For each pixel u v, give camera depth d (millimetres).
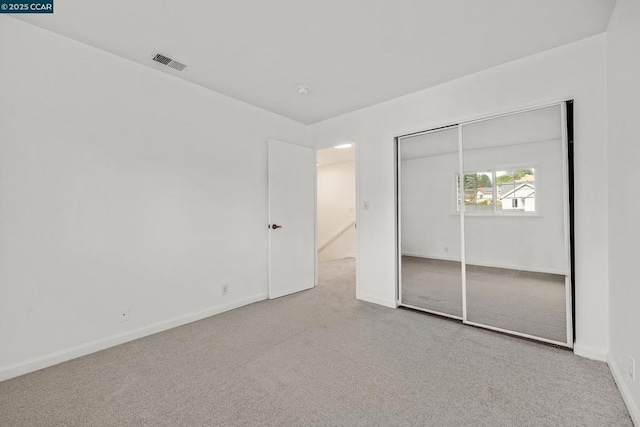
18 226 1822
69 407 1521
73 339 2039
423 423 1389
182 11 1752
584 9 1734
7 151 1783
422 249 3074
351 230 6574
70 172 2027
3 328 1771
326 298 3467
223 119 3010
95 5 1692
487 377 1777
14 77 1809
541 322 2416
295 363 1961
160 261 2512
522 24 1884
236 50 2191
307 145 4039
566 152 2121
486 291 2715
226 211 3037
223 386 1704
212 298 2904
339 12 1766
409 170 3107
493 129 2545
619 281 1644
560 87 2115
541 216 2350
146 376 1811
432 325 2615
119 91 2270
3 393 1636
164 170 2543
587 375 1775
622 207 1587
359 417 1437
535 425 1369
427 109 2848
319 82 2721
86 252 2100
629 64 1479
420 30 1950
